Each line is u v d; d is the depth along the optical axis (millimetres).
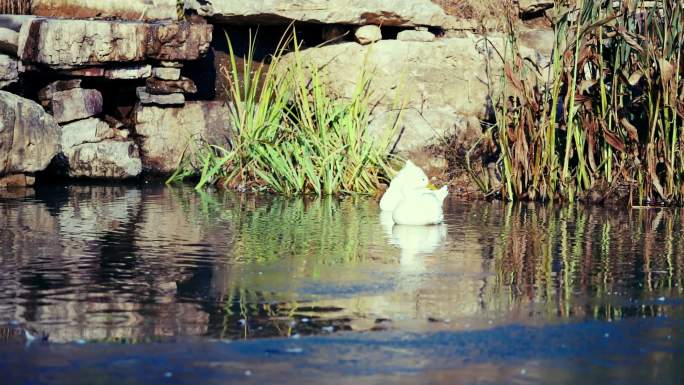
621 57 14875
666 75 14484
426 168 17094
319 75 17766
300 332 7781
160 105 17625
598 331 7953
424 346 7484
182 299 8742
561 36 14984
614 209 14633
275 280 9508
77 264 10148
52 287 9125
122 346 7379
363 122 16781
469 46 17891
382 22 17875
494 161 17344
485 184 16031
